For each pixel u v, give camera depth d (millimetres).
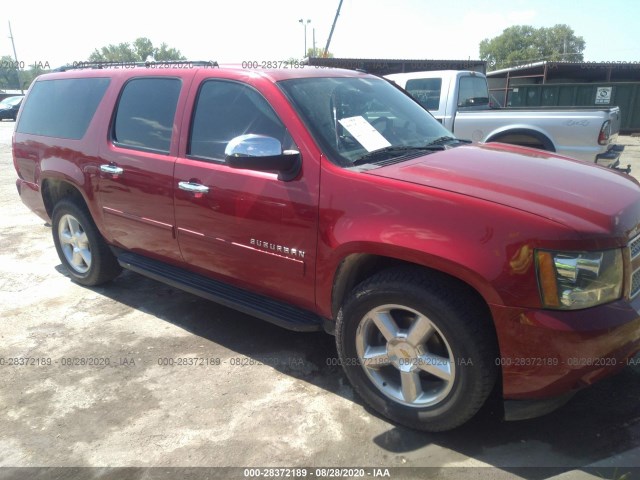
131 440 2705
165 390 3135
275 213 2934
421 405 2641
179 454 2598
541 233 2191
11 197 8422
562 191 2492
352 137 3016
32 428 2820
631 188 2756
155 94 3721
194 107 3441
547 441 2617
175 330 3891
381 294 2564
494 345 2393
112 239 4180
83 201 4457
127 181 3783
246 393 3086
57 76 4641
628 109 17000
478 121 7809
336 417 2852
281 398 3033
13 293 4602
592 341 2191
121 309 4258
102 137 3996
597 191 2568
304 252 2869
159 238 3719
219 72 3377
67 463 2555
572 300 2201
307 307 3072
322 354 3523
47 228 6684
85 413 2936
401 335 2611
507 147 3508
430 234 2377
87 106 4207
